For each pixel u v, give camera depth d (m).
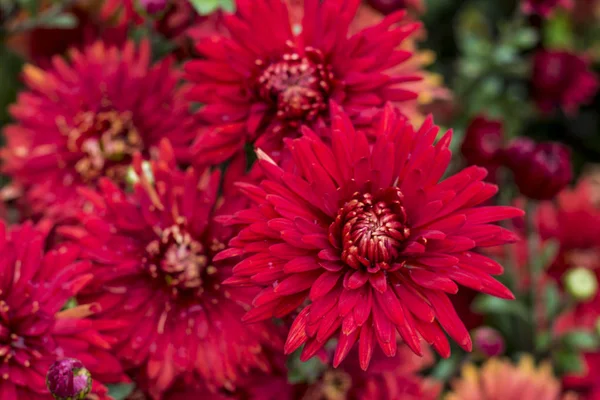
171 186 0.33
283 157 0.32
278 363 0.34
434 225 0.30
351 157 0.31
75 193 0.37
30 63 0.43
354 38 0.32
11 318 0.32
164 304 0.33
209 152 0.33
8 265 0.32
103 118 0.36
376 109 0.32
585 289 0.43
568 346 0.42
